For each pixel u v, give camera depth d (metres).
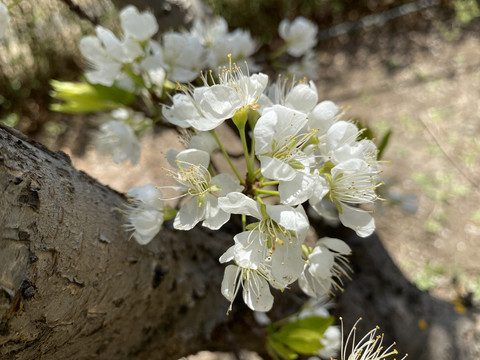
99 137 0.15
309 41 0.16
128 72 0.12
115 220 0.09
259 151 0.08
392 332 0.18
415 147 0.43
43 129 0.43
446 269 0.35
